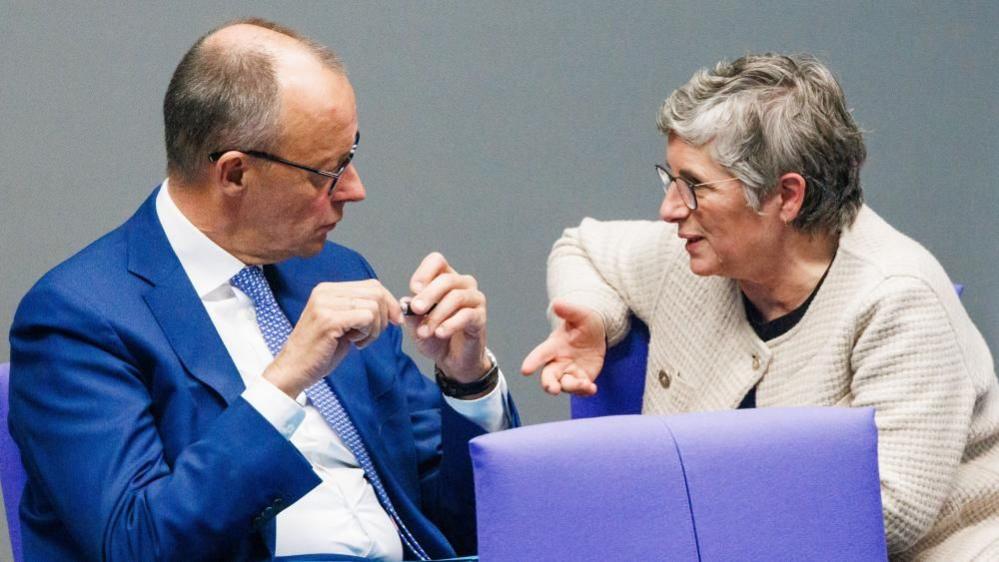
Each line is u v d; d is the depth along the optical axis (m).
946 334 4.16
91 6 6.99
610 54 7.68
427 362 7.67
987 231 8.20
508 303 7.71
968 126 8.12
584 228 5.18
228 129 4.01
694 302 4.66
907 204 8.10
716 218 4.26
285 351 3.82
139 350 4.02
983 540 4.23
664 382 4.71
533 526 3.25
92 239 7.08
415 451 4.60
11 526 4.43
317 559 4.01
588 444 3.33
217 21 7.13
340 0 7.28
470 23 7.48
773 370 4.43
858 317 4.20
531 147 7.64
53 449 3.91
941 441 4.07
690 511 3.38
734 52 7.81
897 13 7.99
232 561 3.83
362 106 7.36
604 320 4.78
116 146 7.07
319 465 4.30
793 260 4.37
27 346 4.05
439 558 4.42
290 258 4.47
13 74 6.95
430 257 4.21
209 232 4.19
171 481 3.73
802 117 4.18
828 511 3.48
